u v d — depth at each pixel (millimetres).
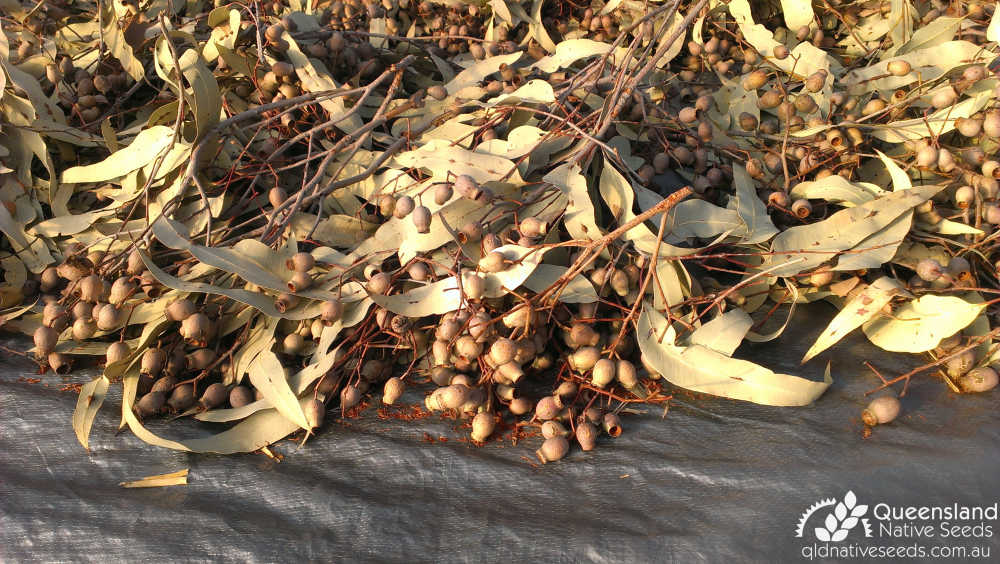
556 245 369
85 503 343
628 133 514
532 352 376
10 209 483
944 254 429
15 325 447
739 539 305
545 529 318
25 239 472
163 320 393
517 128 456
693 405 378
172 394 393
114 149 484
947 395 372
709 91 587
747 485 329
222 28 527
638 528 314
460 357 384
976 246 418
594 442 357
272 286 394
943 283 407
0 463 366
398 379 387
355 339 410
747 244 426
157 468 360
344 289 407
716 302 384
